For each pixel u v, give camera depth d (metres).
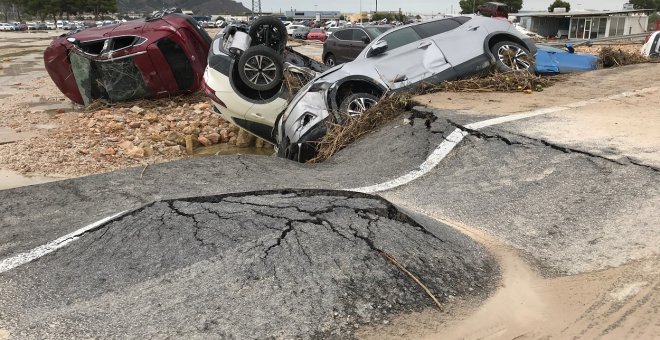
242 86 8.78
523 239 3.82
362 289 2.91
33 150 9.39
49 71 13.37
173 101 13.79
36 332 2.68
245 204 3.78
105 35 13.10
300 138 7.38
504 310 2.90
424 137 6.30
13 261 3.51
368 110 7.48
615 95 7.67
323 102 7.57
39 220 4.37
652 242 3.49
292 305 2.76
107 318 2.74
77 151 9.39
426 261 3.23
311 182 5.31
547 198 4.40
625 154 4.85
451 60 8.43
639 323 2.69
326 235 3.30
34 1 96.75
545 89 8.45
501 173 5.03
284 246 3.18
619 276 3.17
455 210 4.45
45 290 3.10
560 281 3.22
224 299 2.81
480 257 3.47
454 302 2.94
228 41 10.01
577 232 3.81
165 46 13.11
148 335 2.58
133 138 10.45
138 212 3.78
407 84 8.03
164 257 3.21
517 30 9.20
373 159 6.25
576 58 10.48
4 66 25.28
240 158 6.26
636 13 36.28
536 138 5.54
